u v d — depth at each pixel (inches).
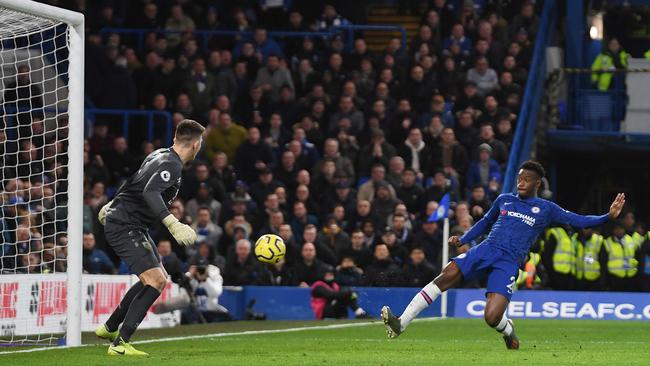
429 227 1263.5
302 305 1229.1
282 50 1680.6
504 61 1535.4
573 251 1346.0
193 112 1513.3
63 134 1296.8
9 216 1044.5
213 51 1545.3
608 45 1676.9
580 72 1594.5
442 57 1537.9
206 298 1173.7
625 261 1354.6
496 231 684.1
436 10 1640.0
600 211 1774.1
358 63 1573.6
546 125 1615.4
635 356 668.1
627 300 1226.6
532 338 884.0
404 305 1221.1
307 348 725.3
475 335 906.1
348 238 1268.5
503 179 1412.4
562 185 1775.3
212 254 1244.5
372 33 1830.7
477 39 1592.0
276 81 1542.8
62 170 1257.4
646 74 1605.6
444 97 1510.8
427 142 1439.5
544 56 1614.2
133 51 1589.6
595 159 1745.8
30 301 880.9
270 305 1234.6
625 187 1769.2
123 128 1512.1
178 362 597.0
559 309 1240.2
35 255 1059.9
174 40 1656.0
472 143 1428.4
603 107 1642.5
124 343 642.8
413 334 916.6
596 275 1357.0
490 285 681.6
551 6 1680.6
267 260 869.2
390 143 1459.2
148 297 642.2
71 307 733.9
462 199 1391.5
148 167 636.7
